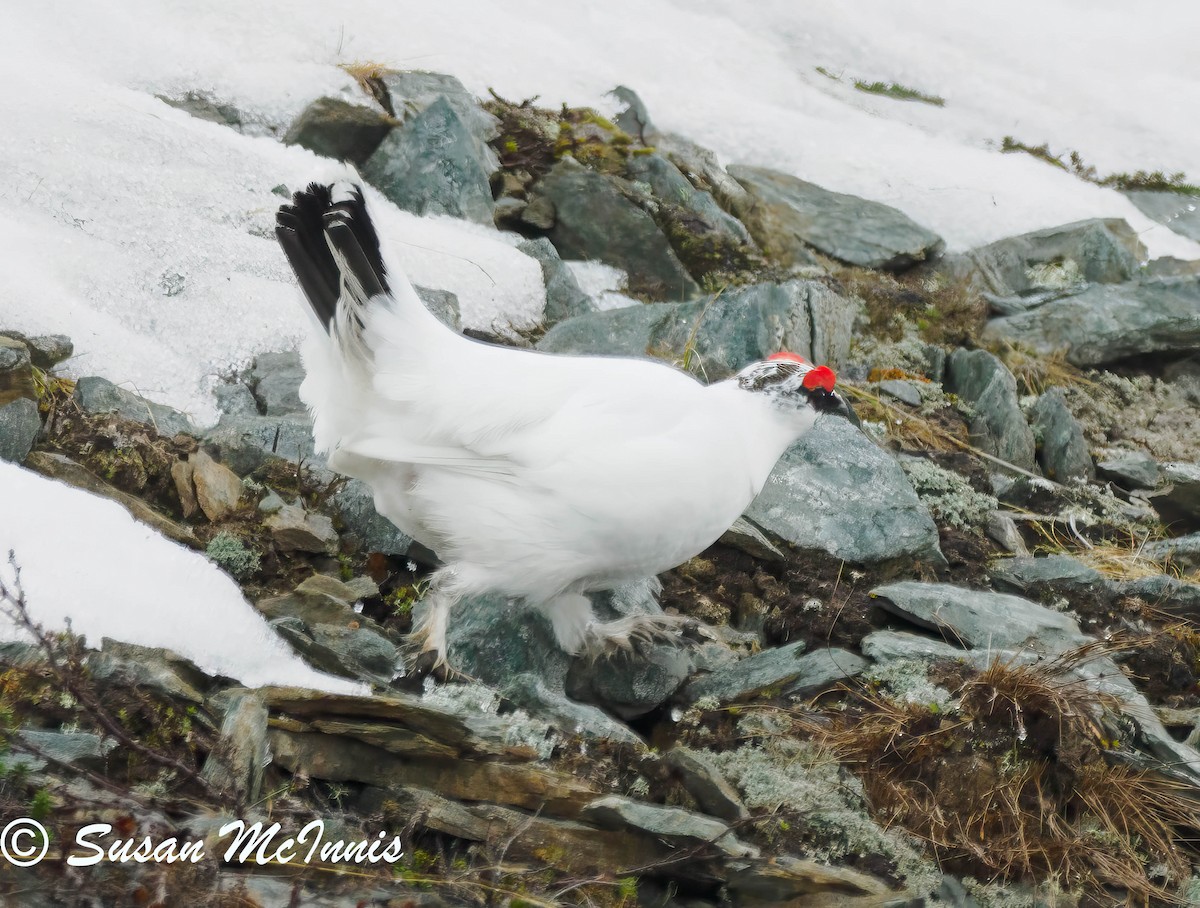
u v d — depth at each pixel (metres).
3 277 10.86
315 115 14.34
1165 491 12.76
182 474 9.70
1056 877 7.93
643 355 12.38
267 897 6.23
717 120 17.97
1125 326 15.26
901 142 18.89
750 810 7.82
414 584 9.56
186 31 15.38
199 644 7.91
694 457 8.00
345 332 8.05
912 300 15.34
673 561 8.44
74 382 10.41
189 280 11.97
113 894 5.88
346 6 16.61
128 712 7.22
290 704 7.38
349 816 7.08
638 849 7.29
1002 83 21.06
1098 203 18.66
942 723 8.41
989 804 8.16
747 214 16.23
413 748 7.44
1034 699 8.44
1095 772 8.42
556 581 8.24
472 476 8.09
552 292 13.62
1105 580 10.78
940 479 11.88
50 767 6.62
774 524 10.50
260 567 9.32
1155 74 21.89
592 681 9.06
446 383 8.03
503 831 7.24
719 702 8.90
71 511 8.45
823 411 8.85
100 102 13.23
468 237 13.82
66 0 14.78
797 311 13.17
